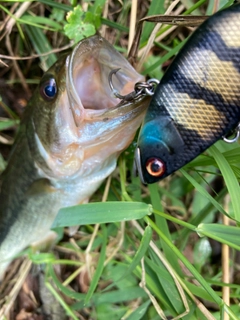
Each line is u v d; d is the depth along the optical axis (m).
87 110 0.16
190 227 0.17
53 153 0.18
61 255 0.25
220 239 0.17
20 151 0.20
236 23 0.11
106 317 0.23
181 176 0.23
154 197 0.21
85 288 0.24
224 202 0.22
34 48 0.24
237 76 0.11
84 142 0.17
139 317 0.21
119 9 0.22
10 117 0.25
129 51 0.19
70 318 0.24
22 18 0.23
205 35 0.11
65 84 0.16
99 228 0.24
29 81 0.24
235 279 0.23
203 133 0.12
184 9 0.22
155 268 0.20
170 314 0.22
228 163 0.18
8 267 0.25
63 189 0.20
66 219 0.18
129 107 0.16
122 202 0.18
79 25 0.20
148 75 0.22
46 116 0.18
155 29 0.20
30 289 0.25
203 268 0.23
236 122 0.12
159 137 0.13
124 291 0.23
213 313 0.21
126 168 0.22
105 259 0.22
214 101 0.12
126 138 0.17
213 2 0.20
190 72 0.12
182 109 0.12
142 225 0.22
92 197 0.23
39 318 0.25
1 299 0.25
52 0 0.22
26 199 0.21
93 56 0.16
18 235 0.22
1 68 0.24
